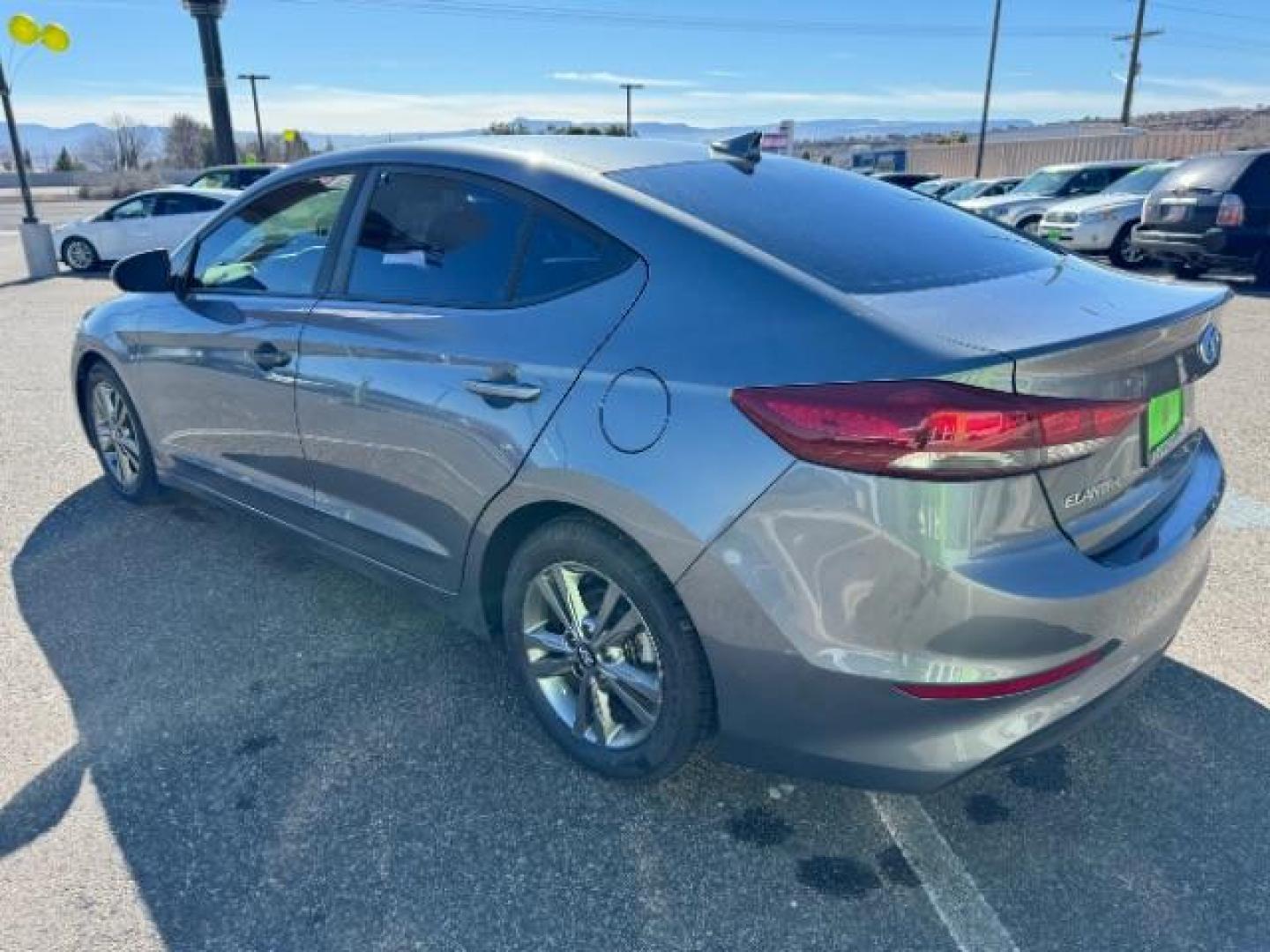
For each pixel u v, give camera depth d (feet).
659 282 7.63
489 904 7.20
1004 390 6.22
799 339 6.80
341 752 8.93
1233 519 14.08
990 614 6.41
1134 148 110.22
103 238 52.19
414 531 9.59
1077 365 6.46
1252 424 18.85
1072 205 47.98
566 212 8.38
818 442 6.47
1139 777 8.52
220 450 12.03
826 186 9.57
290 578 12.43
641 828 7.98
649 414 7.24
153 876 7.43
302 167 10.98
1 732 9.20
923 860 7.61
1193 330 7.62
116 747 8.98
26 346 29.32
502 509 8.39
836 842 7.82
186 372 12.10
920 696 6.57
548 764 8.77
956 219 9.61
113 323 13.48
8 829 7.93
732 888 7.36
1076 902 7.19
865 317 6.73
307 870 7.51
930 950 6.79
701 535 6.97
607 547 7.69
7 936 6.88
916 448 6.20
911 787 6.93
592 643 8.26
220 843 7.78
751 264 7.37
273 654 10.62
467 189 9.16
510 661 9.07
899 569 6.40
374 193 10.03
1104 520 7.11
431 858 7.64
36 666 10.38
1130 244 42.37
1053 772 8.61
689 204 8.23
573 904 7.20
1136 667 7.50
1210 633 10.85
